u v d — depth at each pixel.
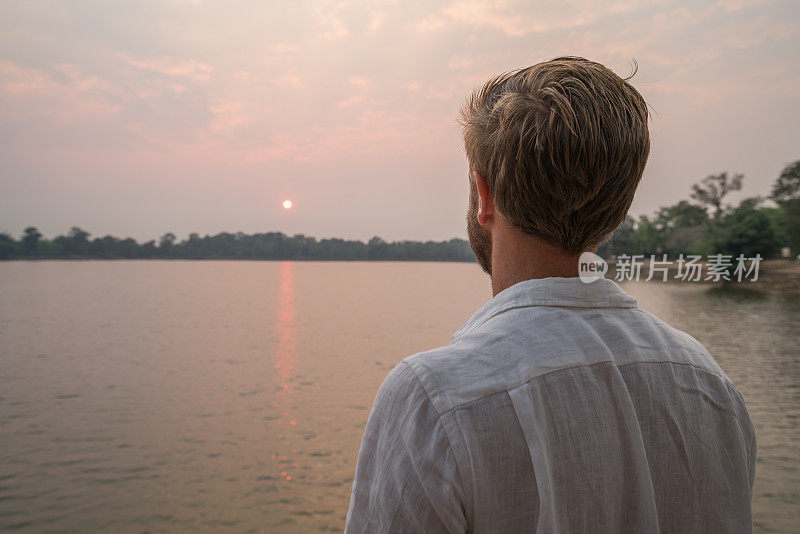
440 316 63.31
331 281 139.75
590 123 0.62
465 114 0.75
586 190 0.63
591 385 0.61
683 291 52.12
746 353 27.73
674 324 37.28
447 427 0.57
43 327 53.94
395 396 0.61
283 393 24.64
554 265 0.69
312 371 30.23
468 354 0.63
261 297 92.56
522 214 0.66
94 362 34.16
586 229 0.66
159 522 11.32
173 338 45.41
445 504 0.56
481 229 0.79
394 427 0.60
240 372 30.11
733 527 0.66
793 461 11.71
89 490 13.27
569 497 0.58
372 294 98.56
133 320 60.03
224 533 10.71
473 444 0.56
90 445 17.12
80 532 11.01
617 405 0.61
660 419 0.64
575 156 0.62
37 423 19.94
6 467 15.08
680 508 0.64
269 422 19.50
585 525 0.58
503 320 0.66
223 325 55.06
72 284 124.81
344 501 12.16
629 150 0.64
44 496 12.98
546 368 0.61
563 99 0.62
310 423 19.28
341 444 16.67
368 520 0.60
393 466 0.59
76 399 24.02
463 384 0.60
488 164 0.69
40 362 34.34
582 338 0.64
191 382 27.52
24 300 87.19
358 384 26.45
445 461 0.56
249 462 15.06
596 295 0.68
